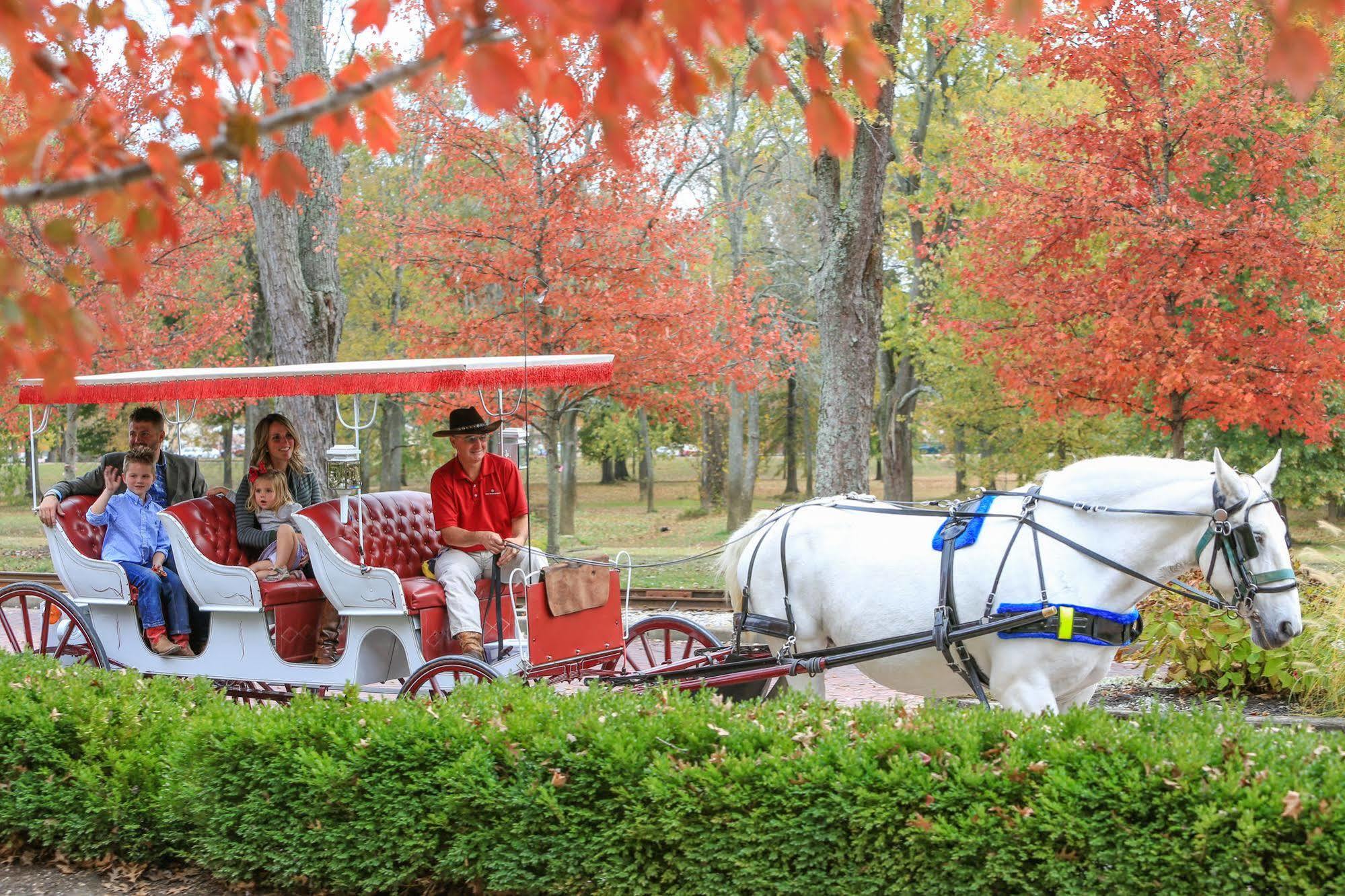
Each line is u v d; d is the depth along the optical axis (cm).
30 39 301
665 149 1583
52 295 276
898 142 2291
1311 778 397
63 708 615
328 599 718
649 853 470
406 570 794
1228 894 379
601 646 708
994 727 467
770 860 446
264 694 780
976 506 595
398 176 2648
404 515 814
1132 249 1314
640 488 5459
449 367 670
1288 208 1588
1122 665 998
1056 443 2536
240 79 303
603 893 474
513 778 497
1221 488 534
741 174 3003
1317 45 217
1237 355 1330
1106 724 457
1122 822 398
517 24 255
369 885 511
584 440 4988
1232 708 478
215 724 560
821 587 618
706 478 4081
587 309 1520
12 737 607
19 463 3512
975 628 552
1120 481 557
